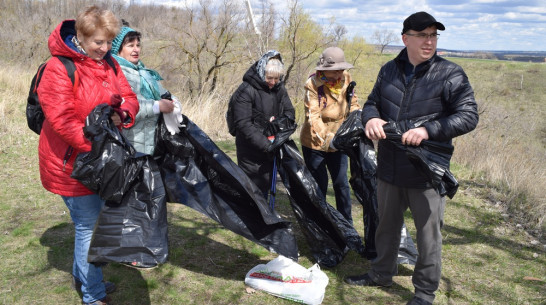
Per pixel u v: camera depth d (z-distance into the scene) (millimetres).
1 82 10992
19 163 5652
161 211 2463
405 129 2541
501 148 7281
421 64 2549
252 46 14234
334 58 3496
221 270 3340
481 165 6297
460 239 4062
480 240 4047
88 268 2596
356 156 3387
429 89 2529
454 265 3566
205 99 9086
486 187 5504
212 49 14398
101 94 2361
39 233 3799
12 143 6445
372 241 3422
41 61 19859
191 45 14703
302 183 3422
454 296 3113
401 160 2668
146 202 2438
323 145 3596
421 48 2465
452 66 2508
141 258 2342
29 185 4918
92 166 2242
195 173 3014
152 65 14891
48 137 2379
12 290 2943
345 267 3484
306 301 2916
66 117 2217
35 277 3119
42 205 4402
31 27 20250
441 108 2543
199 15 14312
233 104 3438
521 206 4887
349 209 3781
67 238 3719
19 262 3312
